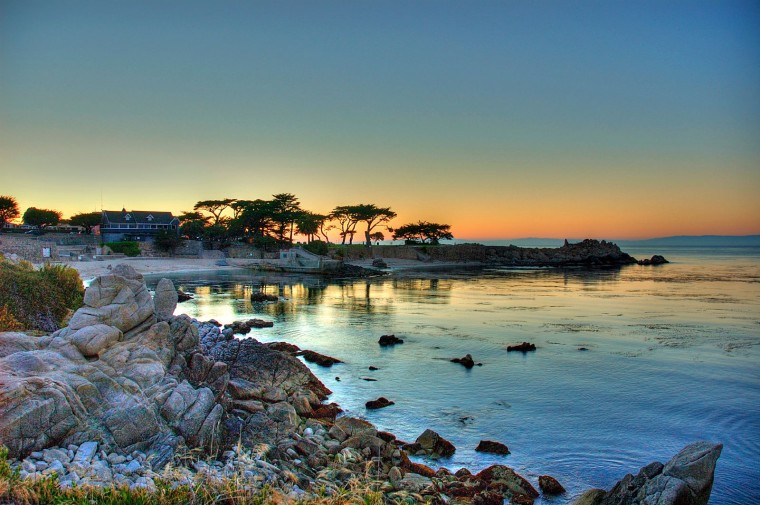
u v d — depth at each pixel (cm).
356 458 1764
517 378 3138
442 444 2078
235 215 17750
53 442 1272
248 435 1733
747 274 12088
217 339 3066
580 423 2406
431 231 19925
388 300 7125
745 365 3459
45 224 16100
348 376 3164
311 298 7338
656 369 3353
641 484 1296
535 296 7625
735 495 1761
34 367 1470
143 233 14750
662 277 11281
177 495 971
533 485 1805
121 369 1700
